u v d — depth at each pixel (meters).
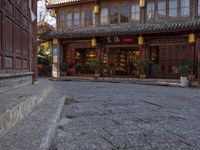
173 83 20.23
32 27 11.89
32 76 11.38
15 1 8.18
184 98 12.38
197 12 21.27
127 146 4.86
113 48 25.11
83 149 4.67
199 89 17.45
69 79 25.06
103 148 4.73
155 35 22.22
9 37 7.56
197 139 5.34
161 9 22.52
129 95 13.01
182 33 21.09
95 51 25.64
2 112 4.21
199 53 20.50
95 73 24.84
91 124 6.51
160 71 22.41
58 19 27.52
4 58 7.04
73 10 26.64
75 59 26.97
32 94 6.86
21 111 5.32
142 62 22.25
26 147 3.62
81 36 24.42
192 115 7.97
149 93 14.26
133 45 23.50
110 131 5.87
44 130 4.53
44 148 3.74
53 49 26.91
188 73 19.97
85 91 14.59
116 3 24.53
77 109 8.56
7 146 3.63
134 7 23.80
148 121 6.95
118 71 25.12
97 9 25.08
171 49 21.91
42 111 6.35
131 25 23.81
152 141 5.17
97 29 24.72
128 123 6.67
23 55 9.64
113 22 24.75
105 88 16.80
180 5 21.77
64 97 9.61
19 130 4.48
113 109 8.70
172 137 5.46
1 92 6.96
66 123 6.59
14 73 8.00
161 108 9.18
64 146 4.81
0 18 6.64
